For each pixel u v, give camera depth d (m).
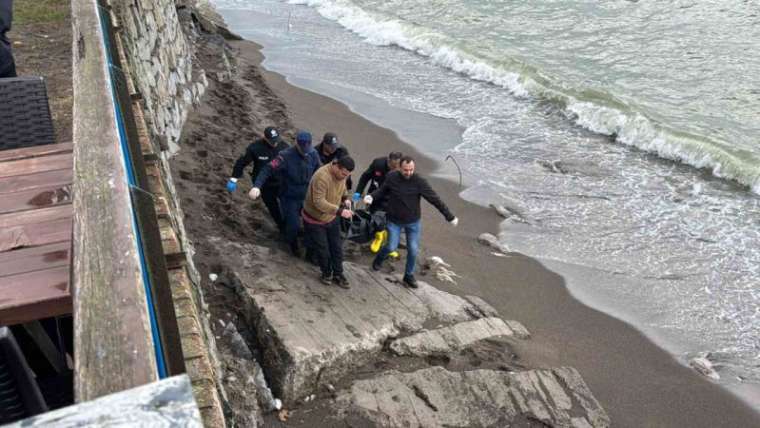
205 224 8.20
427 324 7.24
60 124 7.04
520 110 15.91
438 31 22.45
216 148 10.87
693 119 14.69
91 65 3.76
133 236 2.01
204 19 19.06
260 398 5.79
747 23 22.23
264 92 15.73
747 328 7.97
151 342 1.58
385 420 5.73
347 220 8.38
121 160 2.50
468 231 10.21
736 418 6.52
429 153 13.13
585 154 13.34
